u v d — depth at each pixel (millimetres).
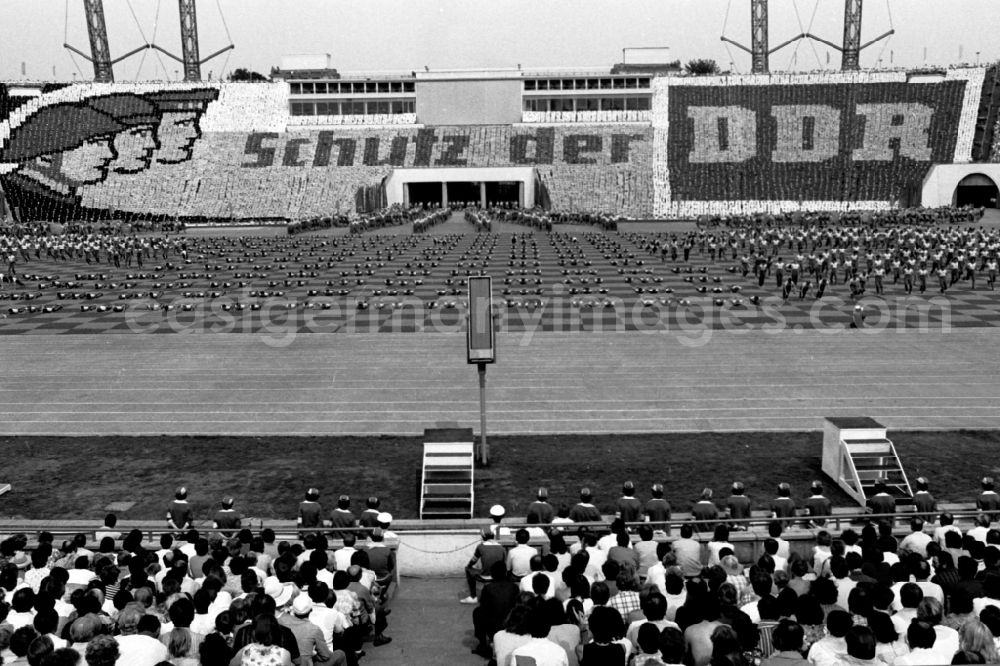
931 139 119438
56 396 32125
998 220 98312
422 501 20828
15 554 14211
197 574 13391
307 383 33594
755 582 10602
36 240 84062
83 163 122250
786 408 29438
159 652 9188
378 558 14695
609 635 8688
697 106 127500
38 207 115562
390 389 32594
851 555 12477
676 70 145750
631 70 142125
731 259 70312
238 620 10086
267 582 11375
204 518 20953
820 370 34438
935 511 17219
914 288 54281
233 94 133500
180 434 27609
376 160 125188
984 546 13312
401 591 15727
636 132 126750
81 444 26719
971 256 58906
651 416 28828
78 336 42781
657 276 60656
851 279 53469
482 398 24328
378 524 16750
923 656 8883
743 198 114062
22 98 129750
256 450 26031
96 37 136625
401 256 72562
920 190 113688
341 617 11188
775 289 54812
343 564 13828
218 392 32469
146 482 23500
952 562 12695
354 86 135500
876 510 18875
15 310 49344
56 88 131625
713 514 17922
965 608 10242
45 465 24859
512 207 121562
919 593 10312
